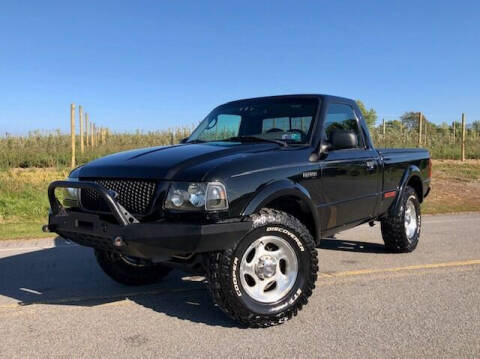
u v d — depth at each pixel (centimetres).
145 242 371
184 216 379
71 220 415
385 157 623
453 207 1338
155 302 480
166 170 395
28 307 465
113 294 509
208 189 377
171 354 355
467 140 3034
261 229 398
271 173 422
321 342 373
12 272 605
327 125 523
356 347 364
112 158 455
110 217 398
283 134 515
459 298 480
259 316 397
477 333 389
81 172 446
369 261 647
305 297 423
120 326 413
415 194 705
